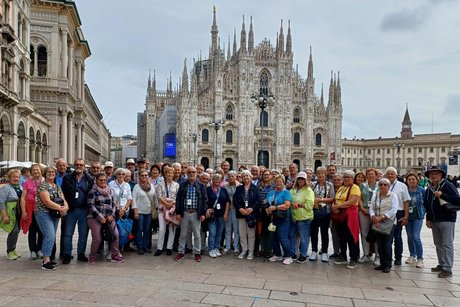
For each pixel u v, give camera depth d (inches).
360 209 517.0
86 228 491.5
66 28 2095.2
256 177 621.9
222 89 3627.0
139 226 541.3
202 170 674.8
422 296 371.6
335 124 3909.9
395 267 491.5
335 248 533.6
